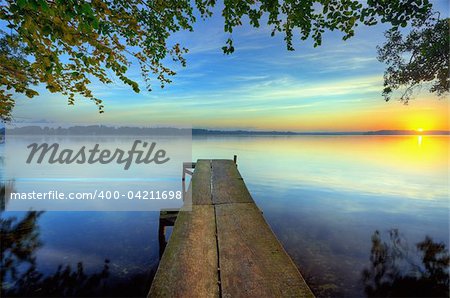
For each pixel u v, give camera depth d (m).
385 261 6.68
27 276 5.54
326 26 3.43
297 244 7.83
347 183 18.92
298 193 15.70
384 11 2.88
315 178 21.12
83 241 7.59
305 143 98.12
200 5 3.99
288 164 30.61
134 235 8.16
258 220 3.67
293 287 2.04
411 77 9.91
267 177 21.70
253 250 2.69
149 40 3.98
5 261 6.20
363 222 10.12
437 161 32.94
